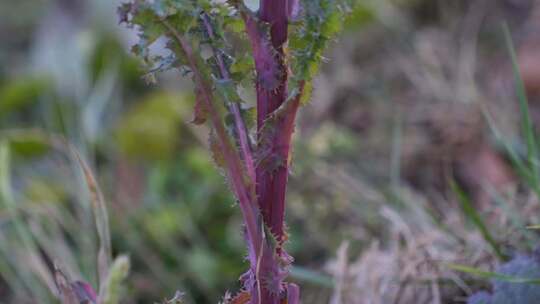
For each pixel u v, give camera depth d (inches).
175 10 23.2
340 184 45.9
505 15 65.2
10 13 94.3
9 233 45.8
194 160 53.3
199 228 50.3
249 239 24.5
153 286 44.6
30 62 80.7
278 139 23.9
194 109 23.9
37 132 55.0
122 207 50.6
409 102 56.6
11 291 44.9
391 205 42.1
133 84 66.7
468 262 33.3
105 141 57.5
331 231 44.6
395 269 34.5
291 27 23.6
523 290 28.1
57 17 74.5
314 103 58.2
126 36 68.9
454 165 49.8
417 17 68.9
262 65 23.6
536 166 34.7
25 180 54.0
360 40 65.1
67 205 49.8
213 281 45.3
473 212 32.0
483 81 56.5
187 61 23.6
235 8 23.8
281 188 24.4
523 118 33.7
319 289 38.3
